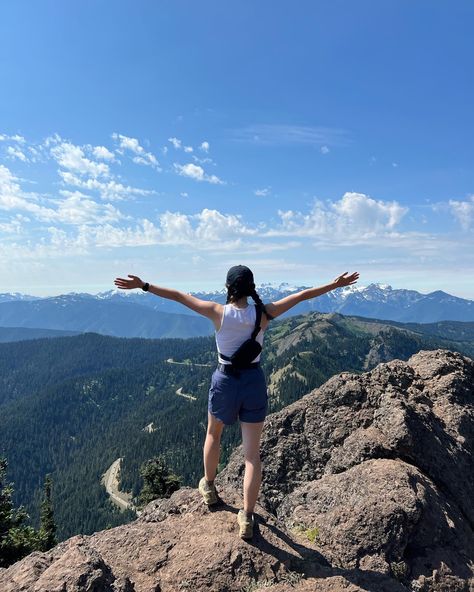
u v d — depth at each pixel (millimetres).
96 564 4406
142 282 5379
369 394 9414
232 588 4863
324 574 5098
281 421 9406
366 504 6504
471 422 9383
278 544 5512
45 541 25234
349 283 5672
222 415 5508
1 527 23109
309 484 7891
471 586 5957
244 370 5359
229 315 5320
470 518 7562
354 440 8430
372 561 5840
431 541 6293
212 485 6152
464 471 8133
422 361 11203
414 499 6402
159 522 6074
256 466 5449
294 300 5539
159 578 5078
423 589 5680
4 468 25891
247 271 5406
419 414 8664
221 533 5570
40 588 4078
